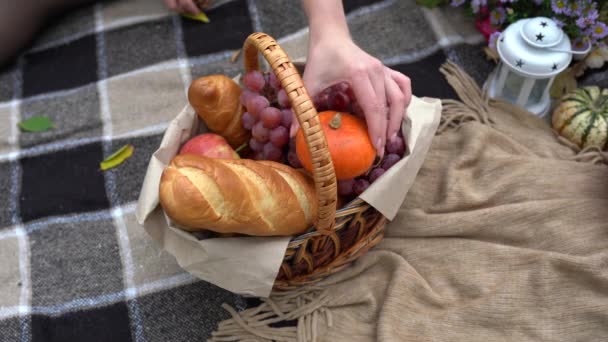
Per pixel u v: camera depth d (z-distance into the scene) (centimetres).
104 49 118
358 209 74
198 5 120
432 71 111
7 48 114
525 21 96
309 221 73
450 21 116
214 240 71
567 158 96
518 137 99
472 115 102
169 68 115
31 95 114
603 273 78
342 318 83
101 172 103
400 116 74
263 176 69
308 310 84
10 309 90
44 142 108
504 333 78
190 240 72
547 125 102
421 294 82
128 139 107
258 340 83
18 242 97
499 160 92
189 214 66
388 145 78
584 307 77
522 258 82
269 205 69
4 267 94
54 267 94
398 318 80
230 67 114
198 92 80
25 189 102
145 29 120
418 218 89
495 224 86
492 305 79
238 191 67
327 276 86
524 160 92
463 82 107
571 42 102
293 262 77
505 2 107
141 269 93
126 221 98
